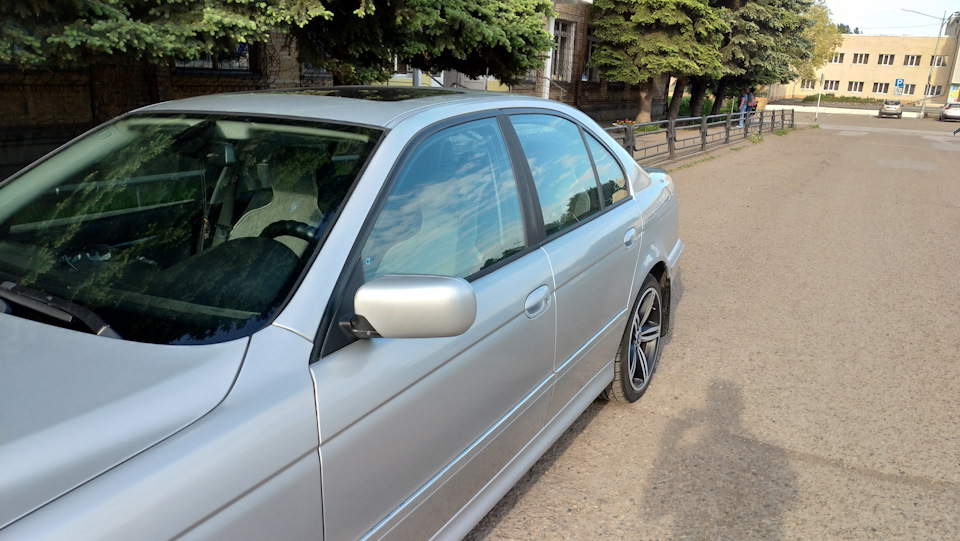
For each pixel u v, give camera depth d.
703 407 3.65
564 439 3.29
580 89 23.25
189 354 1.47
